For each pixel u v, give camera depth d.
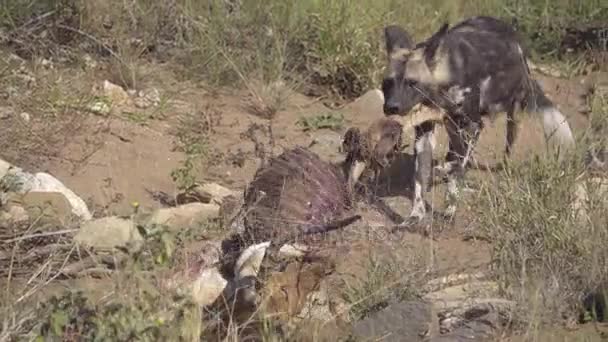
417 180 11.41
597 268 8.89
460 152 12.00
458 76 11.82
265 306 8.09
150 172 11.97
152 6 15.47
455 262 9.81
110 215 10.58
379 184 12.23
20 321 7.28
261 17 15.68
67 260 9.08
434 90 11.68
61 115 12.48
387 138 10.80
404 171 12.54
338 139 13.31
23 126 12.05
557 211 9.76
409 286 8.94
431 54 11.72
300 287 8.35
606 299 8.44
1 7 14.19
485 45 12.24
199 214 10.56
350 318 8.58
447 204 11.32
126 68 14.28
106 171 11.79
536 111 12.80
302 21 15.79
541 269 9.02
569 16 18.06
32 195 10.33
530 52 16.91
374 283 8.97
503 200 10.05
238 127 13.56
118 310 7.20
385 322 8.22
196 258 9.05
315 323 8.13
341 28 15.51
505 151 12.51
